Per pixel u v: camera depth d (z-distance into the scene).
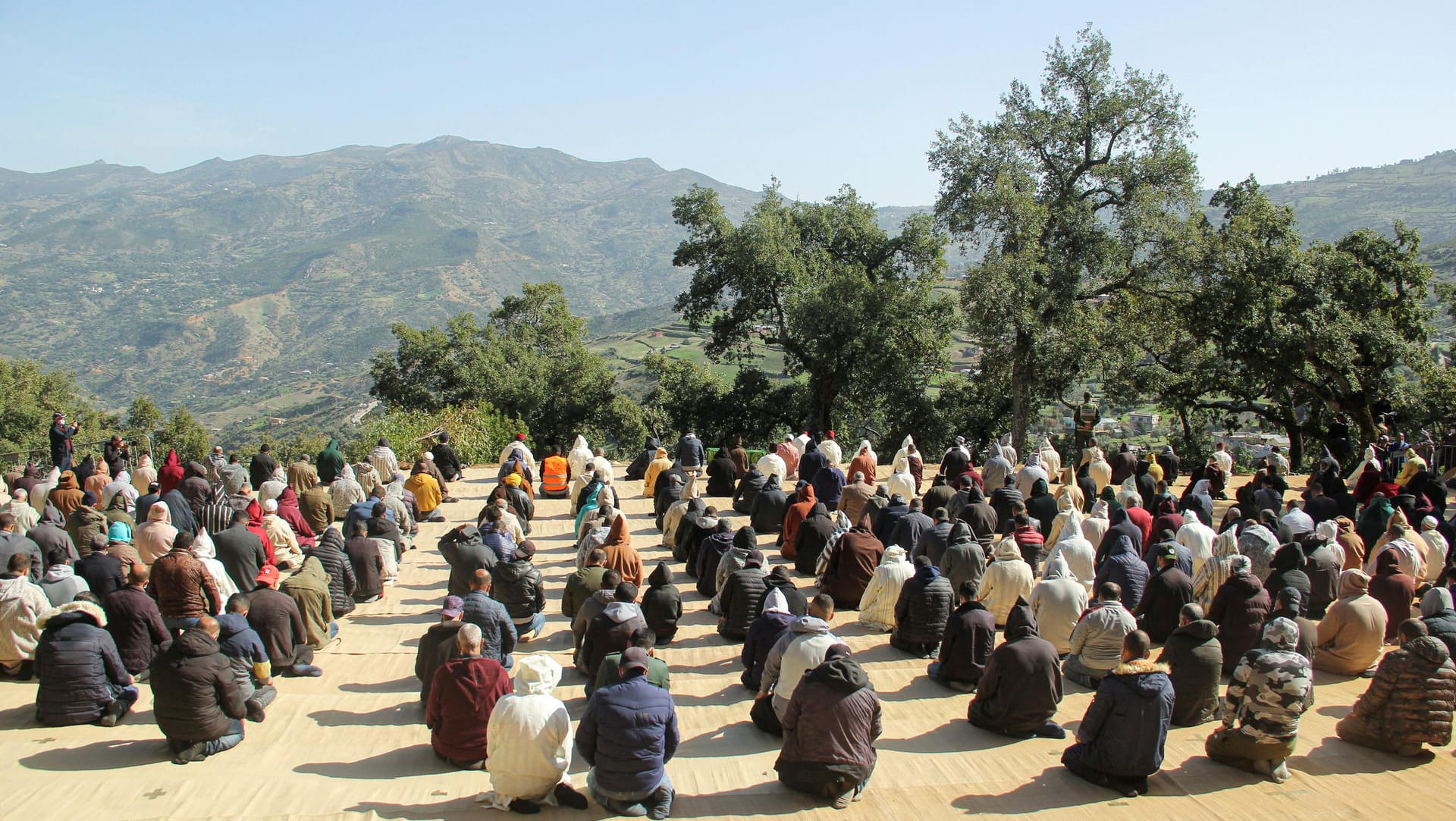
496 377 50.91
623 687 6.94
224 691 7.70
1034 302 32.12
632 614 9.00
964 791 7.27
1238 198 35.75
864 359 39.53
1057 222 33.28
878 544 12.52
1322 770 7.70
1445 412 33.50
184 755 7.60
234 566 11.30
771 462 19.89
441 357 51.84
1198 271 32.06
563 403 51.31
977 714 8.61
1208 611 10.84
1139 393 38.16
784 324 41.25
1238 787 7.39
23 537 10.74
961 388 42.31
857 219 43.50
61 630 8.26
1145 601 10.69
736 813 6.94
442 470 23.03
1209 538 12.82
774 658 8.33
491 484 23.27
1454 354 36.66
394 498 16.56
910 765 7.80
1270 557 11.58
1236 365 35.62
